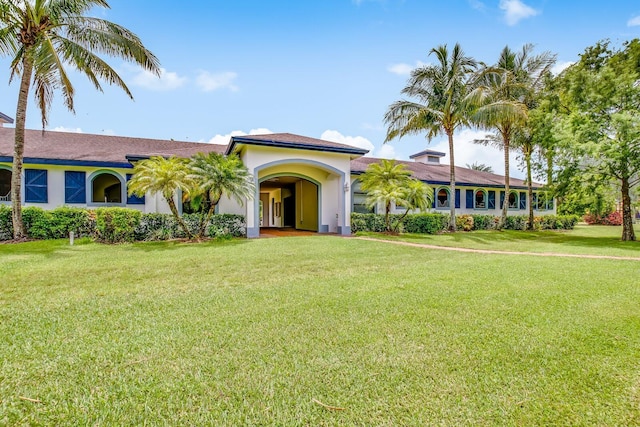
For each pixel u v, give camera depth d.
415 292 5.47
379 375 2.84
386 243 12.96
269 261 8.50
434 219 18.55
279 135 18.14
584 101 15.99
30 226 12.42
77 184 16.17
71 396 2.52
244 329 3.83
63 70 11.34
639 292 5.55
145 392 2.58
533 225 23.72
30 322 4.01
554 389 2.65
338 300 4.98
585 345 3.44
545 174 18.27
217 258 8.91
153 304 4.75
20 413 2.32
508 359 3.13
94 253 9.62
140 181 12.09
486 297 5.18
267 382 2.72
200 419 2.28
